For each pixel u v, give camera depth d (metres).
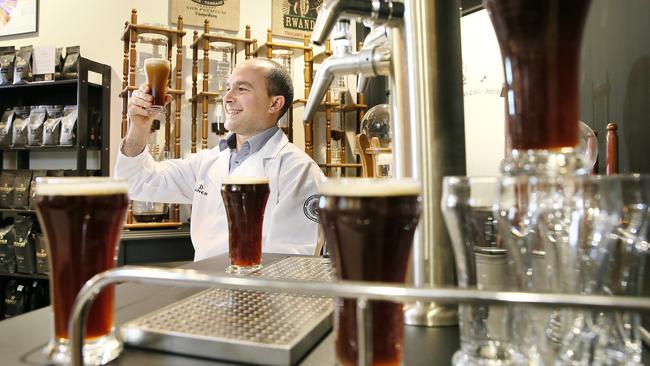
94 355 0.41
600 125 1.32
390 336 0.37
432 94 0.53
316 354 0.45
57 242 0.42
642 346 0.45
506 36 0.37
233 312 0.52
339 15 0.52
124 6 2.78
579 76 0.37
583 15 0.36
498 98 1.83
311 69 2.80
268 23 2.98
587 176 0.38
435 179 0.53
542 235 0.40
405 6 0.54
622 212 0.39
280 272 0.73
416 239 0.54
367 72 0.59
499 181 0.41
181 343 0.44
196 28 2.84
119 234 0.47
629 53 1.21
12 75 2.66
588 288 0.40
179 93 2.50
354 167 2.96
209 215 1.75
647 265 0.52
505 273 0.43
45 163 2.83
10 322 0.54
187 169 1.88
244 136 1.89
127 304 0.59
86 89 2.54
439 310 0.54
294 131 3.01
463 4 1.94
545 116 0.37
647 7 1.14
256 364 0.42
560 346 0.40
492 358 0.40
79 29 2.79
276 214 1.60
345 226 0.37
